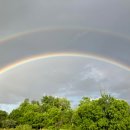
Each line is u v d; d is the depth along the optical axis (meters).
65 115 89.69
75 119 64.06
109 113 60.69
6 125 112.81
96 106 61.44
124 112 61.22
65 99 123.62
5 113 130.88
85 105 62.06
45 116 106.12
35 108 119.56
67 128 78.75
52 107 116.94
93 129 59.97
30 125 106.94
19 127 103.31
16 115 122.94
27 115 112.50
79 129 62.06
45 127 99.62
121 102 61.78
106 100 62.25
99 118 60.72
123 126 60.03
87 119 61.12
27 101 126.81
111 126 59.78
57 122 96.38
